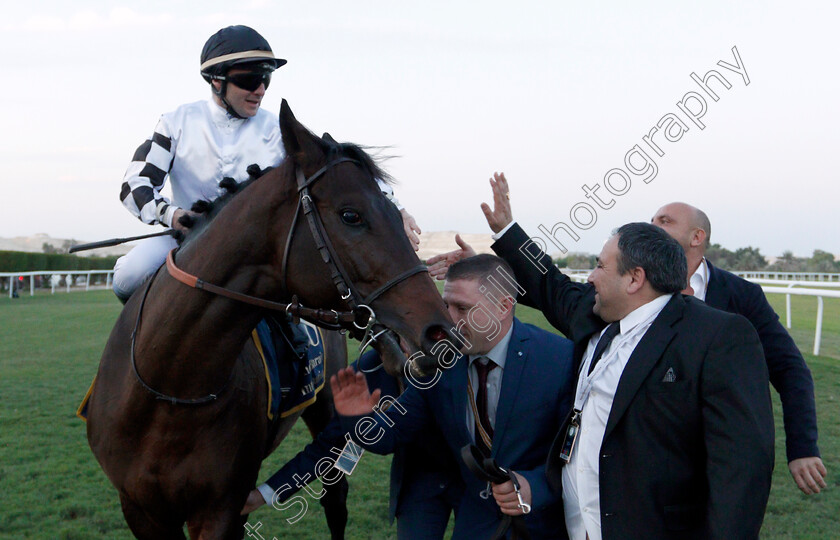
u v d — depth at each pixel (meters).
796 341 8.49
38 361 8.11
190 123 2.75
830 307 14.34
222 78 2.64
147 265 2.67
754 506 1.65
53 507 3.81
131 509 2.35
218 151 2.76
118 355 2.30
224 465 2.24
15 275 18.25
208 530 2.28
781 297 16.58
